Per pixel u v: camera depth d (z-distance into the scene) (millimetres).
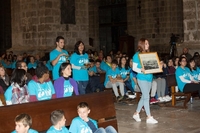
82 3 20422
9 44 35500
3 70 8602
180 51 14539
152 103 10719
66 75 6750
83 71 9141
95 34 31875
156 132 7699
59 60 8633
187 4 14266
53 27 19281
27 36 20156
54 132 5145
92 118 6145
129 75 11781
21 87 6254
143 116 9391
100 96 6328
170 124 8398
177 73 10406
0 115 5051
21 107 5297
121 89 11516
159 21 26344
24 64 7348
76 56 9109
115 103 11484
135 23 28234
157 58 8445
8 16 35469
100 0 32750
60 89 6645
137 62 8398
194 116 9227
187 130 7809
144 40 8492
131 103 11406
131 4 28422
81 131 5570
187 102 10516
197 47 13938
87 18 20719
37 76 6387
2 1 35219
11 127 5129
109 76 11648
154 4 26562
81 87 9156
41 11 19359
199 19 14008
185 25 14406
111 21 33000
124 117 9320
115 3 31672
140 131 7820
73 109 5934
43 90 6398
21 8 20406
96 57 17750
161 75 11266
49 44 19219
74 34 20078
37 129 5434
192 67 10828
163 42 26172
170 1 25734
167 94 11273
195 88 10117
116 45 33094
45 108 5574
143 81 8469
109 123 6371
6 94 6230
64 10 19625
